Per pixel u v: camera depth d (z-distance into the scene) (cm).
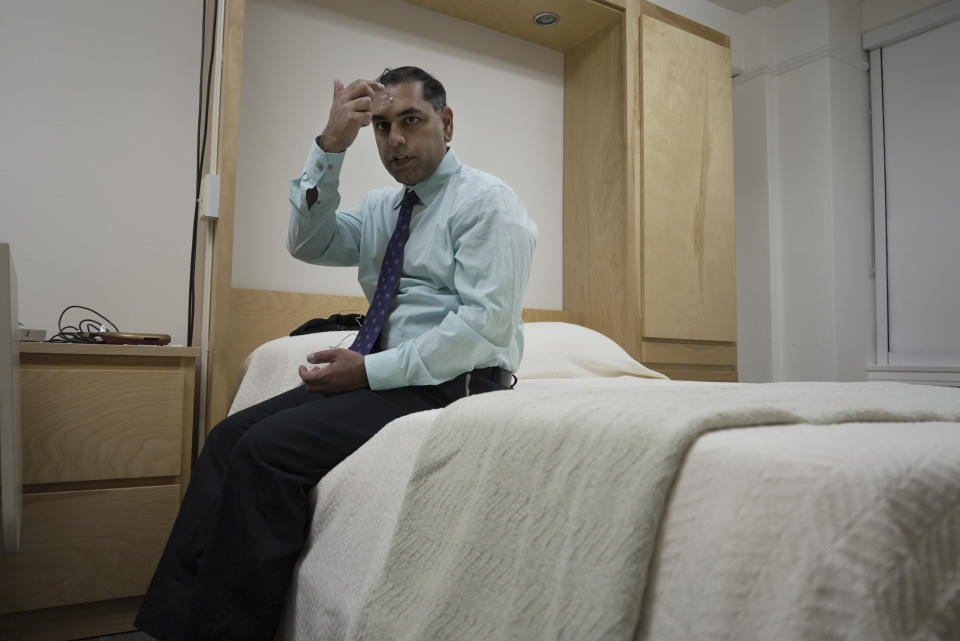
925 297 332
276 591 95
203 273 204
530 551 63
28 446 146
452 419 83
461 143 283
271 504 98
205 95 223
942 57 330
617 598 51
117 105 212
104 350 155
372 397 115
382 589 76
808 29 349
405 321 133
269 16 239
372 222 156
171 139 220
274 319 228
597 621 52
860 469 47
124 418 156
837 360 331
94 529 150
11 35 198
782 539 47
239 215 229
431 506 78
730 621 47
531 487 66
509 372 139
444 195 138
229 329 210
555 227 310
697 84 310
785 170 356
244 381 180
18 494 117
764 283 356
